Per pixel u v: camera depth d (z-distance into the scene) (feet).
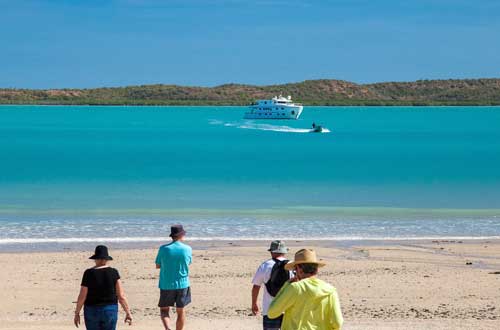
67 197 156.25
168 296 48.85
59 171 230.27
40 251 91.40
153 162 275.80
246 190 174.09
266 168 248.52
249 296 68.03
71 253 88.99
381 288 71.87
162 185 185.47
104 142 427.74
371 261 86.38
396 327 54.19
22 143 415.23
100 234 105.70
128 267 80.48
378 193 169.27
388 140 468.75
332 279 75.82
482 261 87.35
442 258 88.99
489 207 143.74
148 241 99.30
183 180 200.23
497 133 571.28
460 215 130.93
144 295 68.23
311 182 196.65
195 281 74.02
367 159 299.79
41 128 619.26
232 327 54.44
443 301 66.44
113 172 227.20
